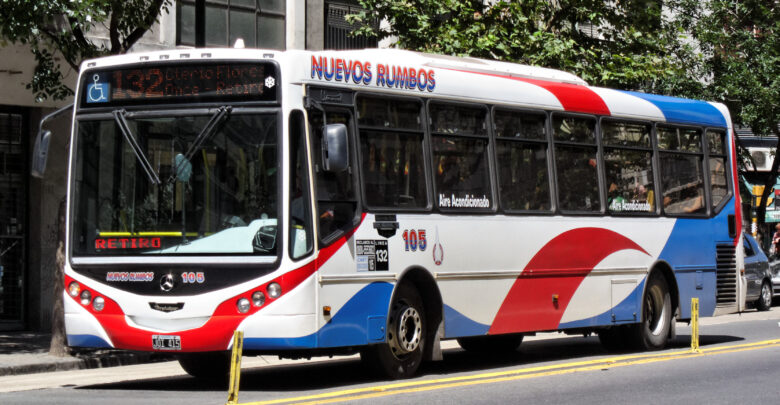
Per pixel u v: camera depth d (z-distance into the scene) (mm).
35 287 20109
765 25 29984
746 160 34562
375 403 9867
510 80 13945
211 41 22766
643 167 16047
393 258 11898
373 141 11867
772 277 30078
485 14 21984
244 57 11023
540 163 14195
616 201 15414
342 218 11367
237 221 10844
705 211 17234
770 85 29328
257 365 14844
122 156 11227
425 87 12633
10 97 19406
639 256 15750
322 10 24938
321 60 11344
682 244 16609
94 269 11172
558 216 14312
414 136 12406
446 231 12625
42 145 11703
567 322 14414
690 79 28812
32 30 15820
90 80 11477
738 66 29000
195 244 10875
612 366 13523
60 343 16281
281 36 24062
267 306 10664
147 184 11102
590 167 15047
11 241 19984
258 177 10852
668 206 16438
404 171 12211
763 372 12867
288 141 10852
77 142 11445
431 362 14844
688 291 16719
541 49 21391
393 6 21453
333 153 10805
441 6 21656
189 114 11047
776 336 18969
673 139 16734
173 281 10867
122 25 17438
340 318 11188
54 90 17406
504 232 13430
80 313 11195
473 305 12945
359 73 11789
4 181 19891
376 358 11836
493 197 13359
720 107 17953
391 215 11922
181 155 11023
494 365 14391
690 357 14648
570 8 22531
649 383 11742
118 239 11133
